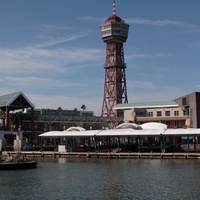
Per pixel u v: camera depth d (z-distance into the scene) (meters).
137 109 164.25
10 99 139.88
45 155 112.38
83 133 116.62
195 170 70.94
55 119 150.25
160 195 47.59
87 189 52.22
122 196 47.19
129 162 88.38
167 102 160.88
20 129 140.75
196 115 141.38
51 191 51.06
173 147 112.31
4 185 56.03
